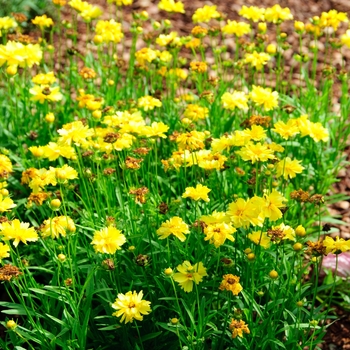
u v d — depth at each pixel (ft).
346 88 6.47
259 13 6.56
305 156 6.23
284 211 4.90
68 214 5.12
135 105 6.15
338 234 6.06
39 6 8.22
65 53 7.77
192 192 4.60
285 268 5.06
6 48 5.56
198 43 6.54
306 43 8.13
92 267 4.85
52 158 4.90
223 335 4.66
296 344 4.67
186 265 4.44
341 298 5.55
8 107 6.33
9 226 4.36
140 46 7.99
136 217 5.13
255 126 4.80
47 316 4.80
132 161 5.05
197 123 6.17
